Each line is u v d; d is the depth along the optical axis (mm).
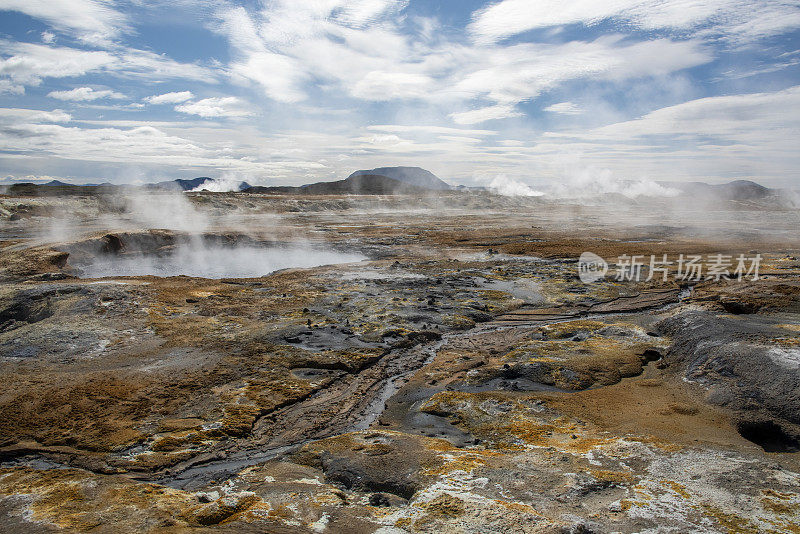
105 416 22656
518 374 27562
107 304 38969
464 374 28141
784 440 20391
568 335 34844
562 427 21172
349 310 40031
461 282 51938
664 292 47938
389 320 37531
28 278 48312
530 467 17312
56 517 14586
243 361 29406
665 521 13781
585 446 19047
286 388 25969
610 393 25188
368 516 14633
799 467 17000
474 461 17812
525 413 22547
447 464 17547
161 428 21734
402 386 27047
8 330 36156
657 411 22969
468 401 23828
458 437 20953
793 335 28219
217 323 36250
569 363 28516
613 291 48375
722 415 22328
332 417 23453
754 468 16734
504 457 18328
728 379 24906
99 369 28016
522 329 37375
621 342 32719
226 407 23703
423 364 30453
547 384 26406
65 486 16703
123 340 32500
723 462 17219
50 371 27656
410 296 45062
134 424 22031
